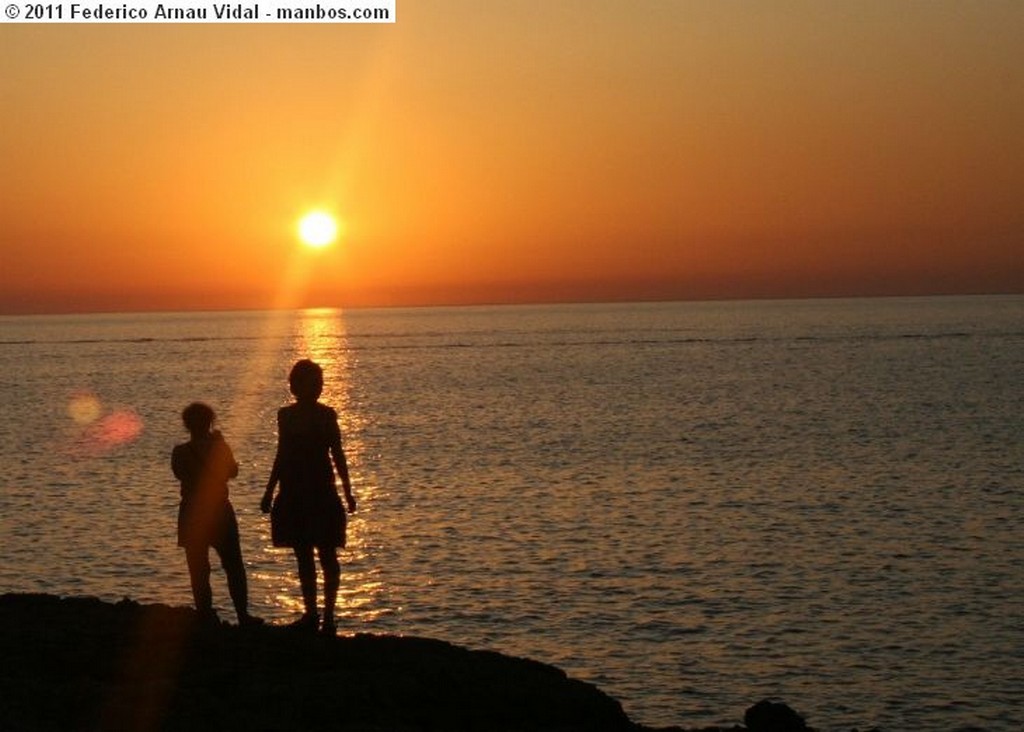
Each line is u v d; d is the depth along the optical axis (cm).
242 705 1083
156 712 1046
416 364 14138
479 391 9638
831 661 2127
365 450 5691
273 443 6225
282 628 1352
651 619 2409
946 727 1812
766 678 2036
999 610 2462
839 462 4997
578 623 2384
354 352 18125
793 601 2553
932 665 2100
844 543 3192
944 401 8019
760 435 6116
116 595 2602
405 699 1147
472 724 1135
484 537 3300
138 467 5059
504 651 2195
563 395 9044
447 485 4406
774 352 15212
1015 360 12644
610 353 15825
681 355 14975
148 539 3247
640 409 7769
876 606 2503
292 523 1286
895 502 3916
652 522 3534
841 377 10550
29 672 1162
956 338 18300
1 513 3775
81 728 1003
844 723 1828
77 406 8850
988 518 3581
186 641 1274
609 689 1981
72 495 4203
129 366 15025
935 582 2722
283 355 17512
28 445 6094
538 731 1122
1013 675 2044
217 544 1362
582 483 4409
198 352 19100
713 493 4131
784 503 3903
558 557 3016
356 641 1341
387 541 3247
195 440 1362
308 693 1112
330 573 1303
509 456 5328
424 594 2627
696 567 2891
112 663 1199
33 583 2727
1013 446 5497
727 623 2375
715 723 1819
